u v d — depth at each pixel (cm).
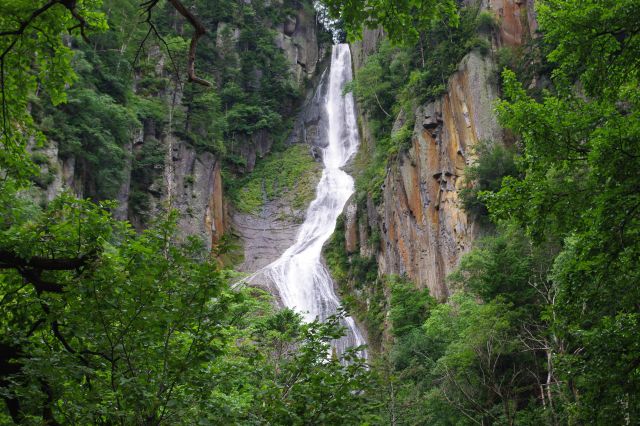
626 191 1454
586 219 1541
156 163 7631
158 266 1081
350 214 7700
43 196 5169
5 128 1408
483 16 6550
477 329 3164
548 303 3003
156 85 8112
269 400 1130
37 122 5681
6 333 1117
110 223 1184
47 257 1175
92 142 6303
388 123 8369
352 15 1354
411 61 8069
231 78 10450
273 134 10525
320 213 8888
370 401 1234
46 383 1041
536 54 6156
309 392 1128
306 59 11881
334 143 10344
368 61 9056
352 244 7531
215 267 1093
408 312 5291
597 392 1520
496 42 6606
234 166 9681
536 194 1617
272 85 10888
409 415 2866
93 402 1027
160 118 7875
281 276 7394
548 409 2662
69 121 6144
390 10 1352
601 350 1523
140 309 1055
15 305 1177
